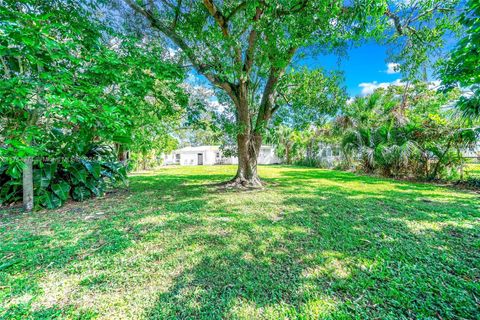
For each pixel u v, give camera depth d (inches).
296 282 70.3
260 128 258.7
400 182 287.3
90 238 107.1
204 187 258.2
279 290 66.6
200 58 197.2
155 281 71.7
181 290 67.1
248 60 215.0
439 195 197.6
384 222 124.3
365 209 151.3
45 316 56.3
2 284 69.9
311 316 56.4
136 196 208.1
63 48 116.2
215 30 180.5
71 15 147.2
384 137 352.5
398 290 65.4
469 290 64.7
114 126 131.5
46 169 175.8
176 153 1008.2
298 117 262.8
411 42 198.4
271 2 136.0
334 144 519.2
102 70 135.3
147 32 209.8
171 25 205.6
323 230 113.3
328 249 92.4
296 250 92.0
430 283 68.2
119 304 61.1
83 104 106.8
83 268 79.7
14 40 97.9
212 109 277.4
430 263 79.7
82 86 121.9
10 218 141.6
